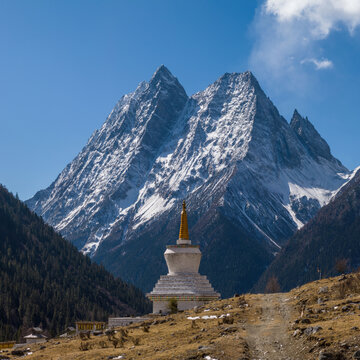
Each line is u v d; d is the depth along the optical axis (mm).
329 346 51344
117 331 74500
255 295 80438
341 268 103125
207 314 72688
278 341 55719
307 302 69812
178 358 53469
